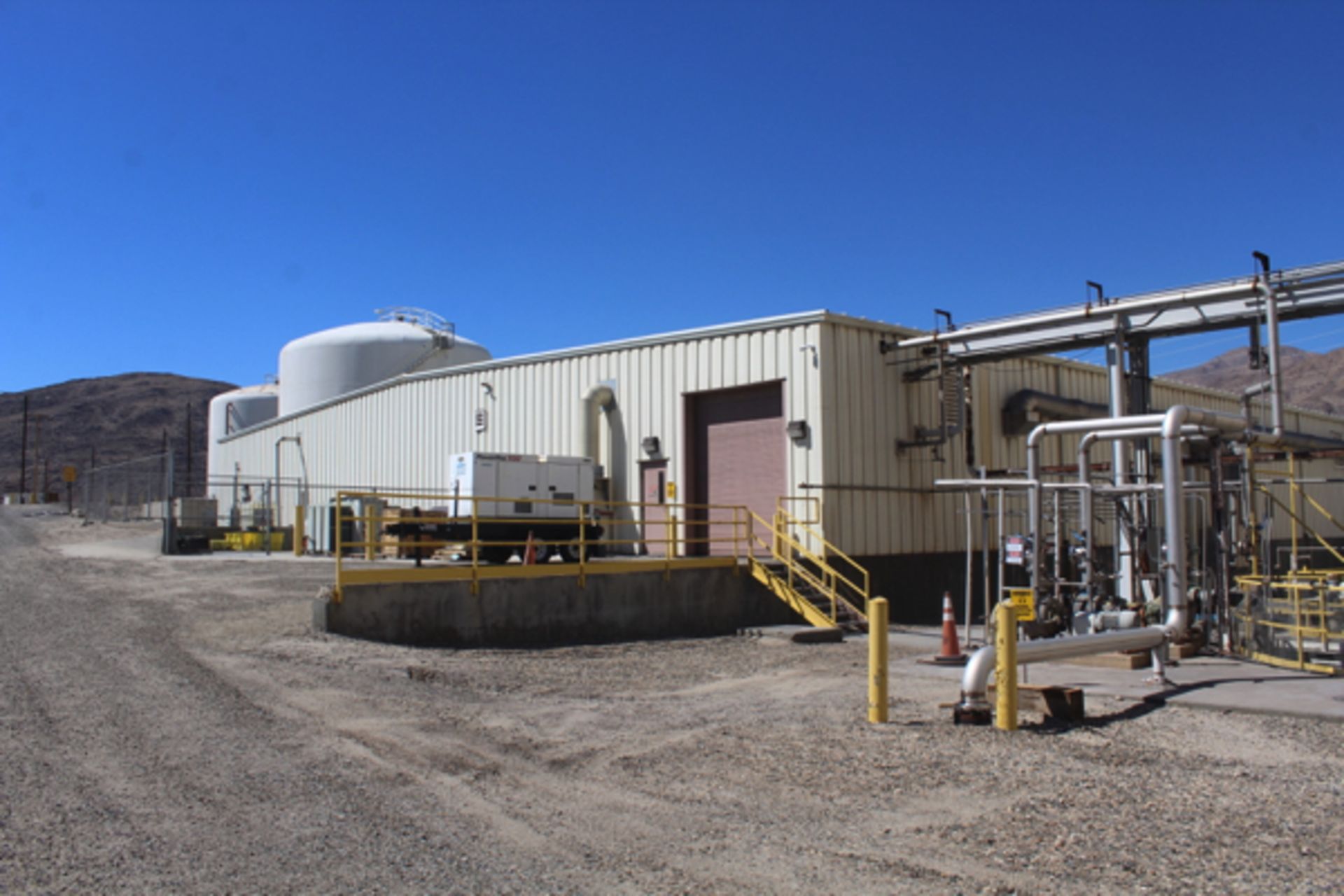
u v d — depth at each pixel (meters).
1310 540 38.06
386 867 5.42
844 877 5.30
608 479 25.56
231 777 7.09
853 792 6.96
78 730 8.20
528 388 28.22
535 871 5.39
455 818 6.34
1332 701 9.84
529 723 9.38
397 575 14.90
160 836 5.85
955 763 7.75
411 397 33.00
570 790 7.07
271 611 15.50
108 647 12.14
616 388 25.66
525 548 23.16
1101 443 29.89
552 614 16.83
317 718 9.04
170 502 31.59
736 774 7.51
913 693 11.27
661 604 18.44
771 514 22.34
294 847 5.71
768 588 20.12
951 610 13.97
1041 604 13.80
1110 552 20.64
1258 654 13.30
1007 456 26.75
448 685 11.33
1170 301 18.61
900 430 23.09
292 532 37.03
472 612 15.73
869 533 21.89
